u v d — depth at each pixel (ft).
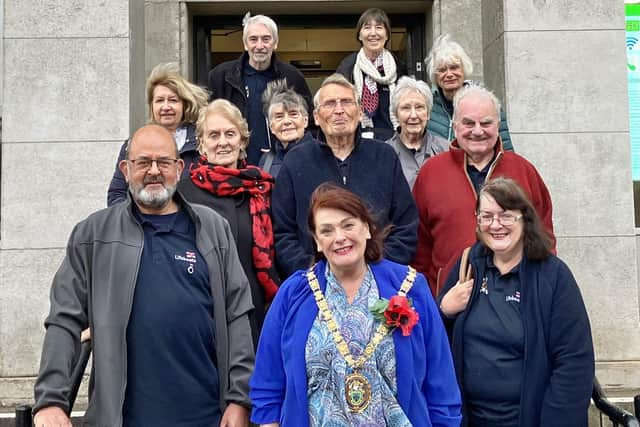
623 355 21.31
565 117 21.88
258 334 13.92
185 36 25.62
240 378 11.60
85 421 11.19
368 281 10.10
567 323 11.38
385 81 20.02
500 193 11.61
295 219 14.40
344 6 26.63
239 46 28.81
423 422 9.73
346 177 14.35
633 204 22.12
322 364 9.69
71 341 11.23
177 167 11.96
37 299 20.63
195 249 11.86
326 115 14.28
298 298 10.13
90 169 20.98
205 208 12.32
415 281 10.18
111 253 11.46
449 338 12.46
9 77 21.08
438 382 10.06
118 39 21.20
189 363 11.37
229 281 12.03
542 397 11.35
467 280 12.17
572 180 21.75
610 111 21.90
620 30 21.99
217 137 14.58
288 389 9.85
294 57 32.37
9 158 20.95
